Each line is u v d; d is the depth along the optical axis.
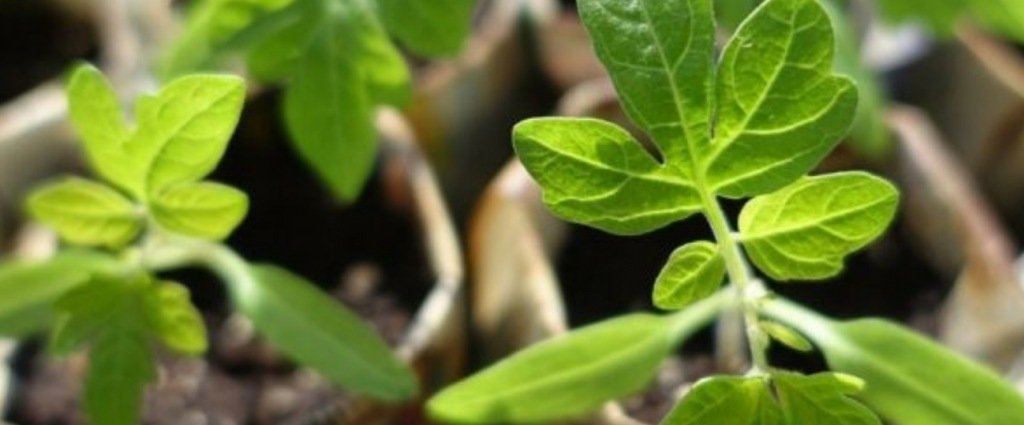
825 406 0.16
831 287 0.25
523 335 0.24
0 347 0.24
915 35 0.28
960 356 0.18
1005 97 0.27
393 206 0.26
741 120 0.15
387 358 0.19
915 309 0.25
